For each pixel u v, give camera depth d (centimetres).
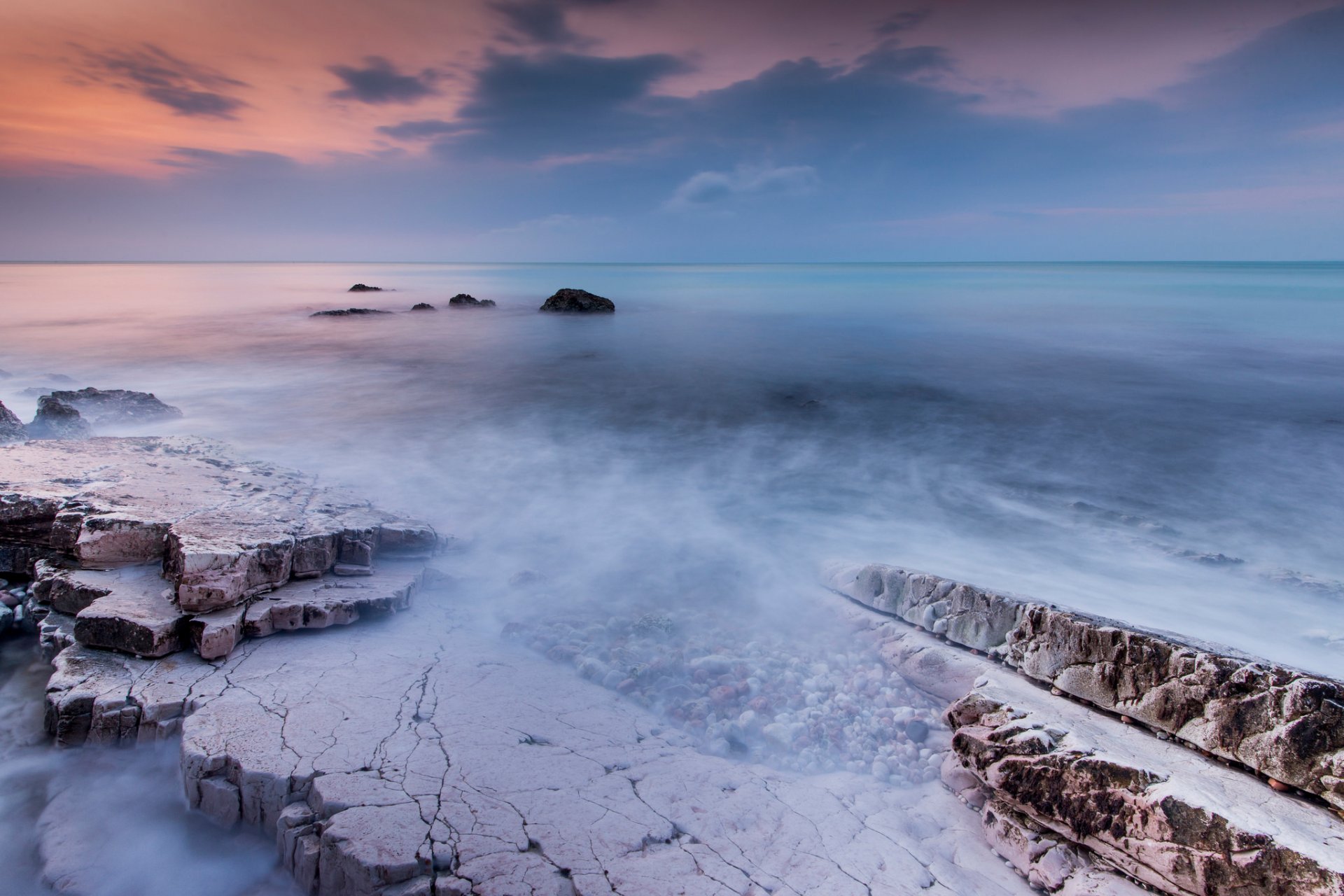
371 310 3516
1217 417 1455
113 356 2141
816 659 543
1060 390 1738
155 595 495
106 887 329
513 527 809
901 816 382
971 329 2947
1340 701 332
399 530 631
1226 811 313
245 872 338
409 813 332
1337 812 321
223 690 429
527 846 319
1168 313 3503
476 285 7062
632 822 343
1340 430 1336
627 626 576
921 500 949
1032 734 381
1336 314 3378
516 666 494
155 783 388
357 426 1305
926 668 504
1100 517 881
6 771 396
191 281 7675
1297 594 639
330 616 515
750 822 356
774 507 916
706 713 465
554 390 1722
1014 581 670
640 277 9556
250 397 1575
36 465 681
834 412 1513
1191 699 374
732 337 2708
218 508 598
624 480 1018
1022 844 356
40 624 510
